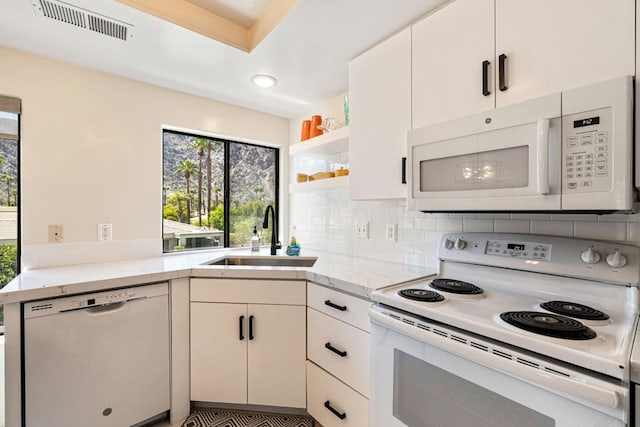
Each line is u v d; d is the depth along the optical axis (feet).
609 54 2.91
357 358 4.39
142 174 6.91
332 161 7.89
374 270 5.36
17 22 4.72
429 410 3.27
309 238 8.61
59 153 5.92
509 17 3.61
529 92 3.44
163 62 5.99
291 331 5.42
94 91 6.29
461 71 4.05
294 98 7.85
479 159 3.73
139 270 5.38
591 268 3.46
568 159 3.01
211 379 5.61
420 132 4.29
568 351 2.35
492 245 4.36
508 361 2.61
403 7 4.40
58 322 4.42
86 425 4.64
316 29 4.92
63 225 5.95
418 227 5.84
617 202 2.74
